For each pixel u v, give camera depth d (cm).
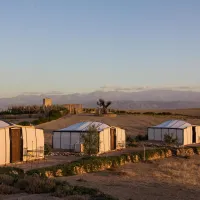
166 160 4484
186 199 2492
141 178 3244
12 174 2295
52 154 4275
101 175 3269
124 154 4181
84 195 1806
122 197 2355
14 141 3450
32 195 1773
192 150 5197
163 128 6103
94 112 10219
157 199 2417
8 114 8981
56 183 2025
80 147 4541
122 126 8138
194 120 9481
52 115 8575
